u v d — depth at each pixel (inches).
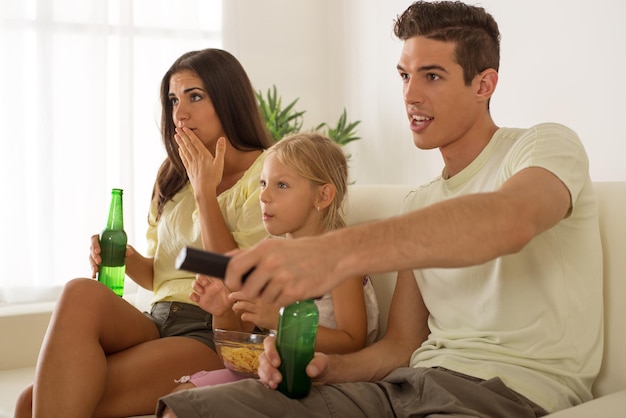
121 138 144.2
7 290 136.9
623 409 50.9
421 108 61.7
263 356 54.7
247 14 157.2
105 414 68.8
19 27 137.7
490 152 61.9
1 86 137.2
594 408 51.4
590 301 59.0
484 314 59.9
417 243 41.4
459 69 60.9
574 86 107.9
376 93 148.4
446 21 60.7
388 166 144.9
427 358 62.8
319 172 73.4
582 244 59.1
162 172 90.8
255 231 81.2
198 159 82.1
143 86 148.3
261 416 51.5
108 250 82.3
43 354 65.8
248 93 89.4
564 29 109.0
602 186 64.5
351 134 145.6
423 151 135.8
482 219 42.7
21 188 137.6
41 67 138.7
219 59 87.8
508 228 43.1
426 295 65.1
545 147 53.6
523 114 115.6
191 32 151.1
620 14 101.3
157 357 72.3
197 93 86.5
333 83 161.5
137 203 148.3
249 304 65.1
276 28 159.8
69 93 141.1
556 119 110.7
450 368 59.4
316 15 163.3
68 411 64.0
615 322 60.4
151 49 148.6
